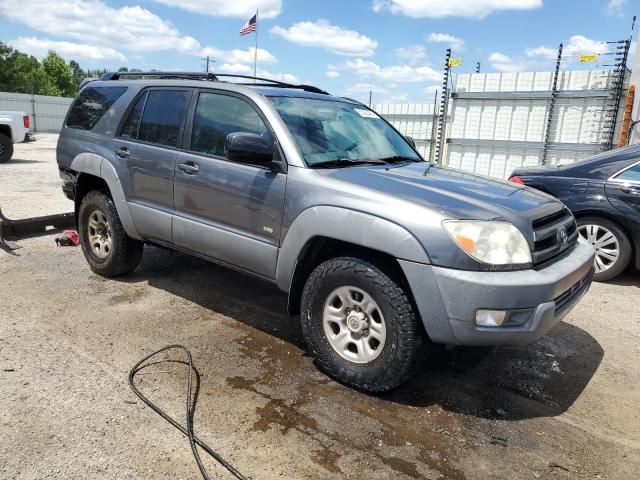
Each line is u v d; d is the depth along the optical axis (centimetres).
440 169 409
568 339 430
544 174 619
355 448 274
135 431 277
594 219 580
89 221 512
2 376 322
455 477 257
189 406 300
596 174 582
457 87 1566
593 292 552
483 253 285
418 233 289
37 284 489
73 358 351
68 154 520
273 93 396
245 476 249
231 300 472
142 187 446
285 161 351
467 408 319
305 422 294
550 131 1429
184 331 404
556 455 278
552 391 345
